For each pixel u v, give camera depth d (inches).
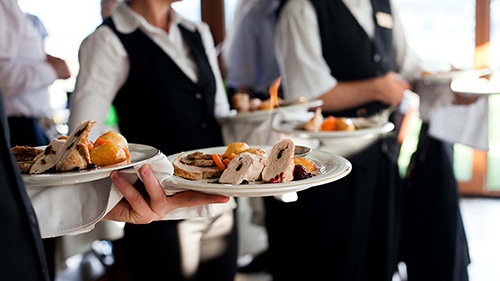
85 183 38.8
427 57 182.2
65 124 100.0
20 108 86.7
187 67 68.6
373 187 85.2
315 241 88.6
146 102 66.9
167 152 68.3
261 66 116.4
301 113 81.4
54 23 183.6
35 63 86.4
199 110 69.6
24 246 30.1
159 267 67.6
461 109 91.7
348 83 84.1
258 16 113.7
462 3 176.6
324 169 42.2
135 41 64.6
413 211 97.0
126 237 69.2
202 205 42.3
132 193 37.5
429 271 95.9
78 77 62.6
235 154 44.4
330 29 83.3
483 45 177.2
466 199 185.5
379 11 85.4
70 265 126.3
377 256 88.0
